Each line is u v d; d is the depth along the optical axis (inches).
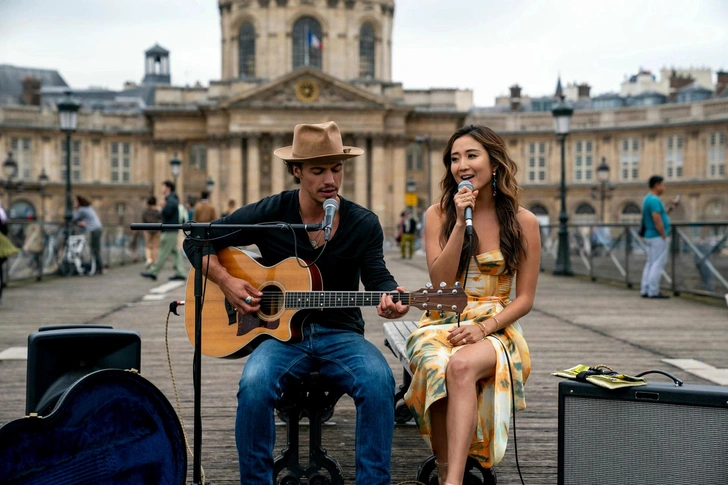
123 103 2738.7
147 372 284.4
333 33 2289.6
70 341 139.2
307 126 158.9
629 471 135.6
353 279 167.2
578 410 138.3
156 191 2279.8
